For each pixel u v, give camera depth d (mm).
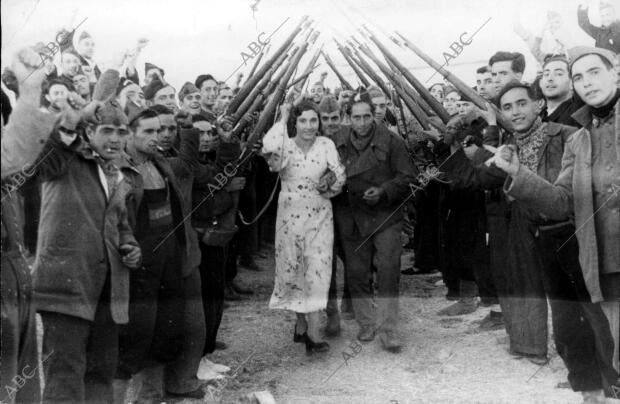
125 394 3400
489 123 3814
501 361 3797
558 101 3744
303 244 3918
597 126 3291
